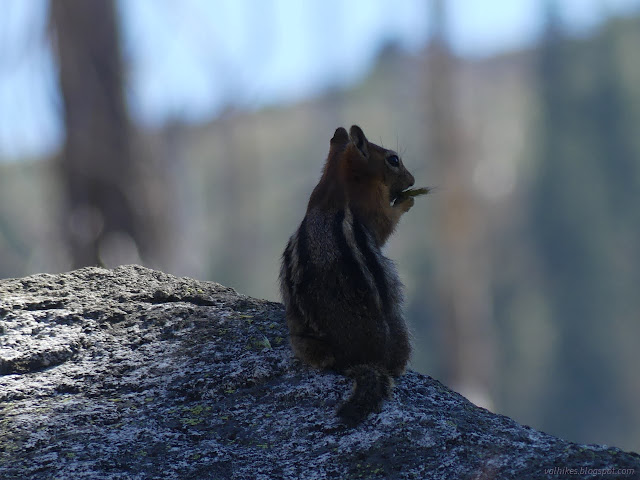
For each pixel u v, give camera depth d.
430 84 29.02
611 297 70.12
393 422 5.88
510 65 84.81
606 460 5.46
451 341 30.34
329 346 6.44
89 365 6.54
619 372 67.50
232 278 32.66
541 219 73.38
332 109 31.11
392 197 7.62
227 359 6.56
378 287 6.48
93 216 17.53
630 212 73.62
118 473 5.43
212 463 5.57
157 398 6.20
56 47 17.58
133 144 18.11
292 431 5.86
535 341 68.44
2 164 18.25
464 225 29.55
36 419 5.95
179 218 18.80
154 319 7.03
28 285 7.46
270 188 55.69
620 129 77.50
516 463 5.48
